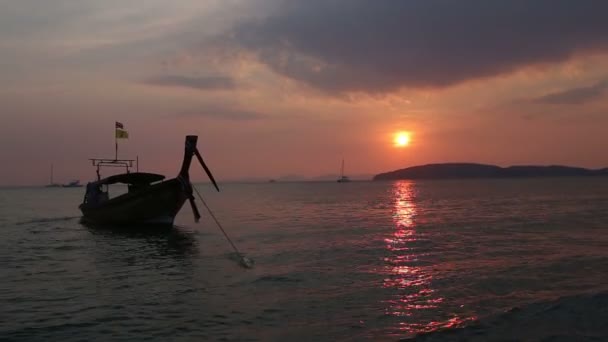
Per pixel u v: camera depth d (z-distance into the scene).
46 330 8.99
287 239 22.36
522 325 8.50
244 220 34.59
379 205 54.31
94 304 10.83
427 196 78.81
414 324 8.98
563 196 65.12
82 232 26.58
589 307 9.27
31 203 74.69
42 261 16.91
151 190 26.03
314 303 10.64
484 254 16.97
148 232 26.34
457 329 8.44
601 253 16.50
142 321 9.48
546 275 13.04
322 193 109.94
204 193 125.00
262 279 13.20
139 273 14.53
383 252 17.84
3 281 13.46
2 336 8.66
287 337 8.42
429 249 18.45
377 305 10.39
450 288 11.79
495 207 45.59
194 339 8.41
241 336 8.52
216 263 16.03
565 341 7.64
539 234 22.73
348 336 8.41
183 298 11.24
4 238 23.94
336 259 16.38
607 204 46.03
